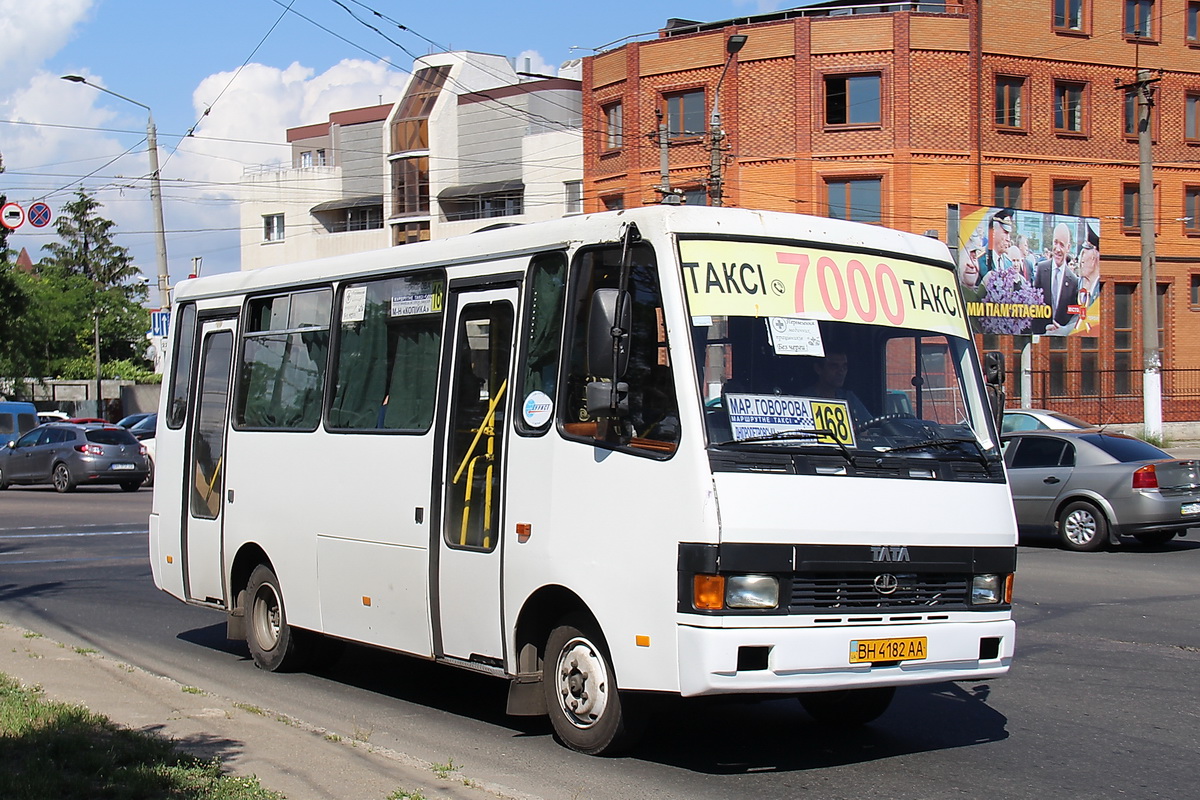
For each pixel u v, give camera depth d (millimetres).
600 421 6871
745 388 6668
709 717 8328
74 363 84938
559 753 7266
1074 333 42125
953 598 6945
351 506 8844
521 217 55812
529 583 7285
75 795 5797
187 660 10414
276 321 10094
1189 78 47312
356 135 65188
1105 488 17562
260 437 9977
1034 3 44156
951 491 6973
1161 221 47219
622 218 7051
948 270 7773
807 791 6523
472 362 7984
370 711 8508
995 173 43344
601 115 46531
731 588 6289
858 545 6578
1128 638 11047
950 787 6629
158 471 11445
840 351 7051
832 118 42312
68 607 13094
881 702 7844
